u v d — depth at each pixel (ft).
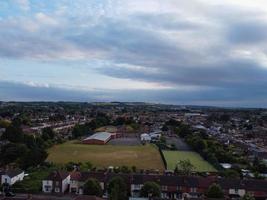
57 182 426.10
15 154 569.64
